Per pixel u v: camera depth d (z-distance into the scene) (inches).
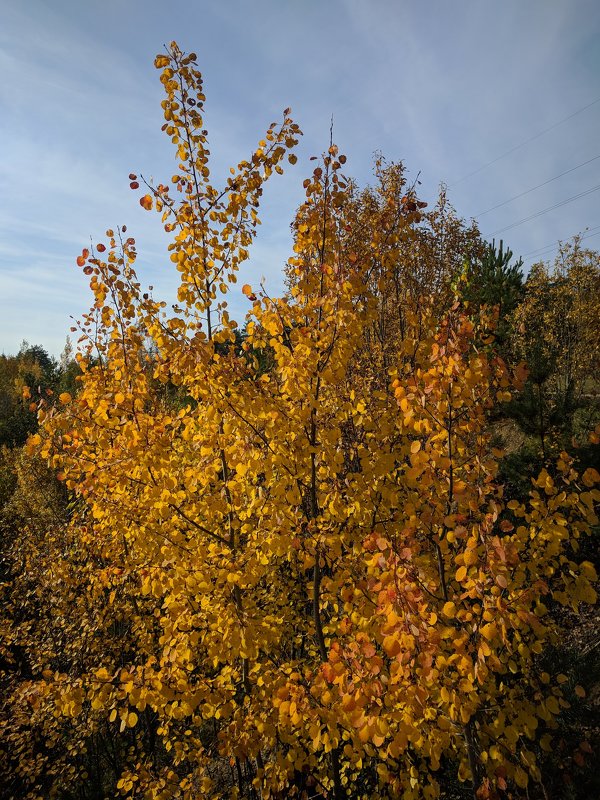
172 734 168.7
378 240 133.6
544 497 256.7
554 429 282.2
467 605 103.2
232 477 162.4
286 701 108.0
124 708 122.4
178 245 151.5
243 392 133.8
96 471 148.6
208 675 203.2
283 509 126.3
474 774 105.7
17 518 570.3
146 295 159.2
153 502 146.9
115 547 232.2
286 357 124.6
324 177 127.3
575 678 172.7
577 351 531.8
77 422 152.2
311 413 130.3
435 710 101.1
